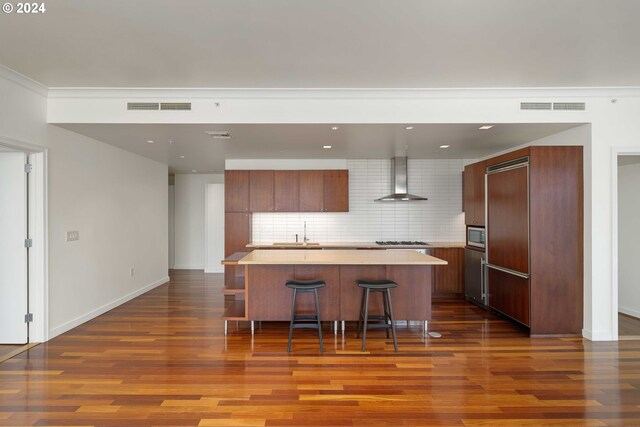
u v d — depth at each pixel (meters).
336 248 5.99
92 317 4.66
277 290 4.11
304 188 6.28
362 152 5.86
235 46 2.84
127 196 5.61
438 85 3.71
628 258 4.95
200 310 5.10
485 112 3.91
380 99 3.92
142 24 2.49
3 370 3.11
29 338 3.77
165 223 7.11
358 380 2.95
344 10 2.34
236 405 2.55
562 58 3.09
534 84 3.70
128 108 3.88
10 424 2.32
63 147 4.11
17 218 3.70
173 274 8.10
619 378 2.99
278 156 6.21
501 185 4.57
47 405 2.55
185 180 8.80
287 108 3.92
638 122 3.89
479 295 5.22
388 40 2.75
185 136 4.54
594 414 2.46
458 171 6.65
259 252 4.70
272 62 3.14
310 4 2.27
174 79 3.53
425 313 4.10
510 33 2.66
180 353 3.51
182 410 2.49
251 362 3.30
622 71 3.38
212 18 2.42
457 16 2.42
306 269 4.11
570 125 4.02
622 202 5.08
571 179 3.98
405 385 2.86
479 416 2.43
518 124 3.97
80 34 2.62
